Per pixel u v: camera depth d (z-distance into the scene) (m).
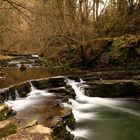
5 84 12.66
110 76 14.37
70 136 7.71
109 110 11.30
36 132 5.83
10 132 6.20
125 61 16.38
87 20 17.92
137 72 14.70
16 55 32.44
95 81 13.60
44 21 5.85
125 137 8.53
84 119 10.12
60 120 7.84
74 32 17.19
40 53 27.81
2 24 12.77
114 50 17.23
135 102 12.50
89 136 8.47
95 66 18.03
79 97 12.67
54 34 15.34
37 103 10.21
